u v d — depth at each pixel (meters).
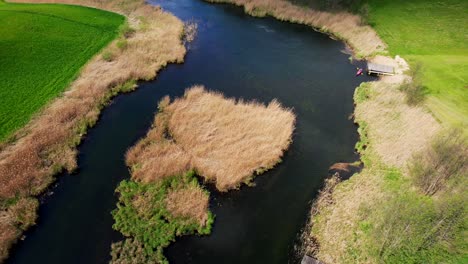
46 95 39.09
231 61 49.19
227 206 29.61
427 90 41.72
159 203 28.58
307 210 29.70
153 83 43.94
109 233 26.83
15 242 25.77
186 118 37.00
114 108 39.59
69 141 34.03
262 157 33.03
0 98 38.00
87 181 30.95
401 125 36.16
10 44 47.25
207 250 26.25
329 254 25.66
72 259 25.09
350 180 31.83
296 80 46.03
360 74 47.59
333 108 41.56
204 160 32.25
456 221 23.48
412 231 23.78
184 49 49.91
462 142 30.67
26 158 30.81
